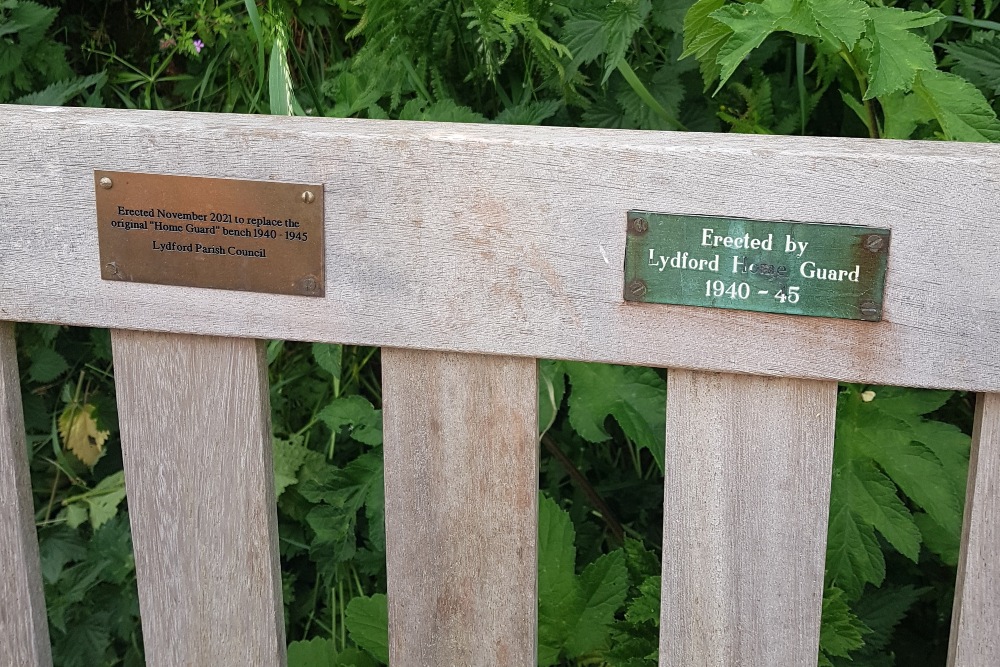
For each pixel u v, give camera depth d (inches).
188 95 78.7
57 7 75.1
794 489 41.5
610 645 57.3
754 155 37.5
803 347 39.3
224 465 46.7
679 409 41.8
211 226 42.8
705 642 43.9
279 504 75.4
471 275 41.3
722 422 41.5
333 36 73.9
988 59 58.2
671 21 59.3
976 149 37.2
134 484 47.7
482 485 44.5
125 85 81.4
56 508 80.2
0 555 49.8
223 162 41.9
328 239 42.1
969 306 37.6
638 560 57.5
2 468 48.6
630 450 73.4
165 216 43.1
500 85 68.3
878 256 37.6
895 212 37.2
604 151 38.7
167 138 42.1
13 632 50.7
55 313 45.5
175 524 47.8
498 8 57.8
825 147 37.7
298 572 78.1
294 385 77.5
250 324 43.8
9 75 74.0
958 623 42.0
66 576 74.7
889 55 45.9
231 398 45.8
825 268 38.1
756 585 42.9
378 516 67.8
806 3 45.1
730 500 42.2
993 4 61.1
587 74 66.3
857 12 44.6
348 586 75.2
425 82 67.3
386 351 43.8
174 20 75.6
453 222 40.9
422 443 44.5
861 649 61.1
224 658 49.1
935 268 37.5
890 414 54.0
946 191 36.6
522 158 39.5
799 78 60.4
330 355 65.6
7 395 47.9
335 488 68.4
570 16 59.2
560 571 57.5
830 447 40.8
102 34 79.8
